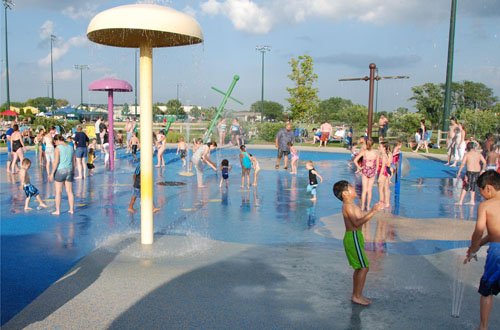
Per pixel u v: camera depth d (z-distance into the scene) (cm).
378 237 773
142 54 684
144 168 696
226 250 679
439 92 3984
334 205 1066
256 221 895
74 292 502
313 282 542
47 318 435
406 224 874
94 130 2664
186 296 493
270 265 607
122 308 459
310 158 2302
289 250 684
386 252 682
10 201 1084
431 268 605
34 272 576
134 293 500
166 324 424
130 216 928
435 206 1070
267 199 1146
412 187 1382
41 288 518
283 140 1792
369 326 425
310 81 3756
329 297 495
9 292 505
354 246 474
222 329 415
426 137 2580
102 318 436
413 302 484
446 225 865
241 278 552
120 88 1672
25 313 447
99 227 830
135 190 961
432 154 2325
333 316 446
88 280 541
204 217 932
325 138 2905
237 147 2909
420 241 746
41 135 1744
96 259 625
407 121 3378
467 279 560
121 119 6544
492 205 413
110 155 1723
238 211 995
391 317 445
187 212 984
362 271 474
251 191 1273
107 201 1098
